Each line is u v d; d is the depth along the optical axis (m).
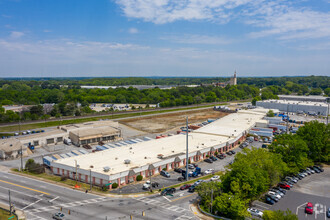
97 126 159.62
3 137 136.38
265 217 54.03
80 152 110.62
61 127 151.88
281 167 79.62
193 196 72.81
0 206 64.44
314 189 82.50
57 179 85.06
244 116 194.75
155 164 90.00
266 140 138.88
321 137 105.31
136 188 78.12
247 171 66.06
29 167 93.25
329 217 63.97
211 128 150.12
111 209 63.59
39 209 63.19
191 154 102.75
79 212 61.66
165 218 59.72
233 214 60.34
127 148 108.00
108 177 76.38
